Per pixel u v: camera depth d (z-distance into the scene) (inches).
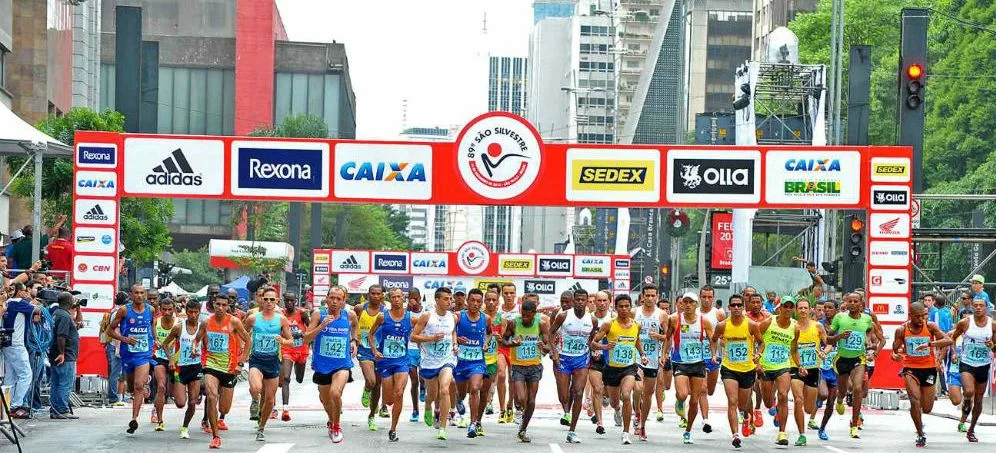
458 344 780.0
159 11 4815.5
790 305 770.8
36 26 1915.6
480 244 2792.8
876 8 3166.8
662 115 5826.8
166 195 1094.4
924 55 1153.4
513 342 770.8
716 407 1114.1
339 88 4859.7
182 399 807.1
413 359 904.3
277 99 4849.9
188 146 1096.2
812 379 807.1
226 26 4820.4
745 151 1123.9
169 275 1811.0
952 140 2741.1
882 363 1128.8
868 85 1429.6
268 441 754.2
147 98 1547.7
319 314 754.2
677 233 2306.8
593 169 1122.7
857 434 839.1
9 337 785.6
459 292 847.7
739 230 1846.7
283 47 4847.4
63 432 793.6
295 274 2842.0
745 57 5339.6
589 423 921.5
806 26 3265.3
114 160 1085.8
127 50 1359.5
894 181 1123.9
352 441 759.1
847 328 823.7
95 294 1082.7
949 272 2659.9
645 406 789.9
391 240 5452.8
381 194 1115.9
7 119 1008.2
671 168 1123.9
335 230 4729.3
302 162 1109.1
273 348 739.4
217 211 4731.8
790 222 1918.1
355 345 816.9
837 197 1123.3
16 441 676.1
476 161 1117.7
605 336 786.8
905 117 1157.7
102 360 1076.5
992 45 2699.3
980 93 2701.8
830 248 1715.1
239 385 1373.0
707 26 5349.4
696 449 749.3
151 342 808.3
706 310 798.5
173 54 4795.8
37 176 1016.2
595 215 4503.0
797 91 1879.9
